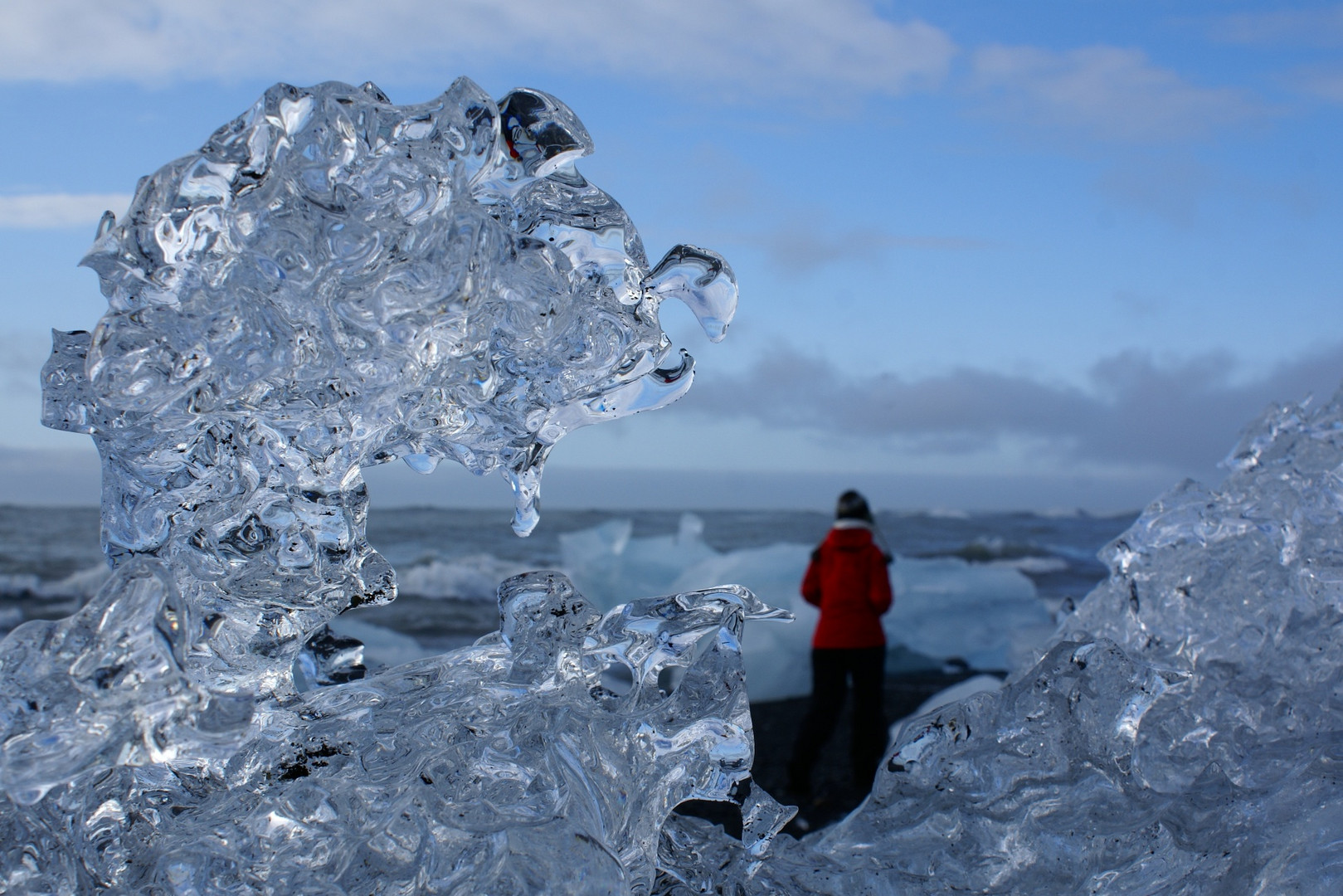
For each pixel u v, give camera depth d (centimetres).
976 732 109
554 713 87
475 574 1153
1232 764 105
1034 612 966
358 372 76
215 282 72
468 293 74
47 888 74
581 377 86
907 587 991
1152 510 137
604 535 1107
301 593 84
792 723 690
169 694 68
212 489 83
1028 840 100
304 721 87
